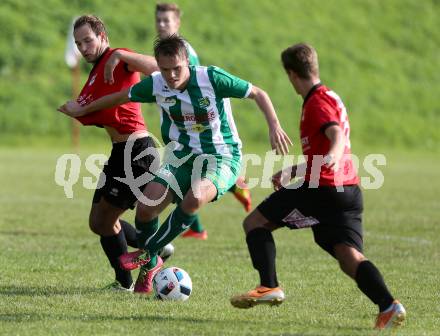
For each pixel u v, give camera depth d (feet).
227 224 156.25
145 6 481.05
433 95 498.28
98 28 89.92
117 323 72.28
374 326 72.13
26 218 156.87
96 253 116.57
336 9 547.08
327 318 76.18
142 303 81.87
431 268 108.27
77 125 400.88
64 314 75.87
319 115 71.00
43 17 457.27
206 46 460.96
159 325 71.87
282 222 73.92
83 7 470.39
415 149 442.91
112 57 87.30
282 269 106.11
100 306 79.87
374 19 552.82
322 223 72.49
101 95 89.66
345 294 88.89
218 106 84.12
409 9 572.51
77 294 86.17
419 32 555.28
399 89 492.54
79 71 436.35
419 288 93.45
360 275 70.79
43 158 321.32
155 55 80.79
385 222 160.86
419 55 535.60
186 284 84.64
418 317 77.46
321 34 514.27
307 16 528.22
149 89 84.12
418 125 465.47
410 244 131.75
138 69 87.92
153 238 83.82
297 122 423.64
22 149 368.68
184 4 490.90
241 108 428.97
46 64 429.38
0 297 83.71
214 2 503.20
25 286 90.53
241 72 447.83
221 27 482.28
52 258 111.14
